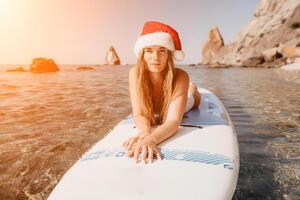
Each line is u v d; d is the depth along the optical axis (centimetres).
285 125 390
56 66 2616
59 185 154
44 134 365
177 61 238
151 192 140
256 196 199
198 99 337
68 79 1455
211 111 314
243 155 280
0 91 866
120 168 163
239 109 514
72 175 162
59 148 311
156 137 192
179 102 230
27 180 234
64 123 423
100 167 166
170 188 143
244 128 380
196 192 141
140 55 232
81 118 456
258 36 4694
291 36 4053
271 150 293
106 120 441
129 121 266
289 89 810
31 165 265
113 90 871
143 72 236
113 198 137
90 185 149
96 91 843
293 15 4181
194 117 281
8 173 248
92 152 190
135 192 141
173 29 236
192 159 174
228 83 1089
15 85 1091
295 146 304
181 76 242
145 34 227
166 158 174
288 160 265
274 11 4903
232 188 156
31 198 205
